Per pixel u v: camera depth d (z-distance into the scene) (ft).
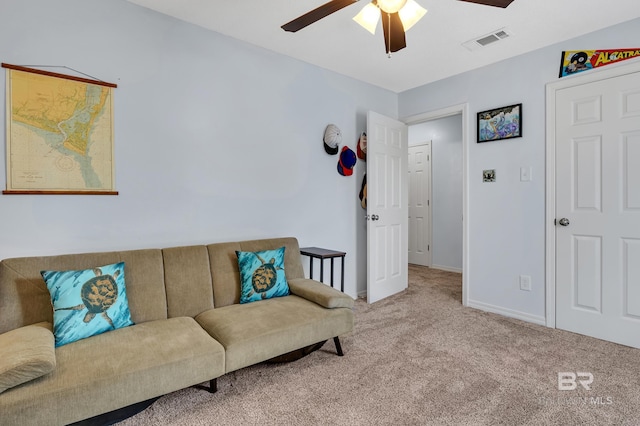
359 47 9.25
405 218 13.03
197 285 7.17
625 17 7.68
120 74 7.07
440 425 5.07
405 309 10.64
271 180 9.57
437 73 11.20
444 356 7.36
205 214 8.33
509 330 8.89
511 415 5.31
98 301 5.59
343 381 6.31
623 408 5.46
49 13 6.32
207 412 5.37
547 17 7.64
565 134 8.87
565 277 8.94
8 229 6.03
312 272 10.50
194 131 8.09
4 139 5.98
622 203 8.01
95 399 4.32
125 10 7.12
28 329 5.04
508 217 10.02
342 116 11.37
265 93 9.37
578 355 7.41
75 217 6.64
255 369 6.75
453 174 16.80
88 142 6.73
